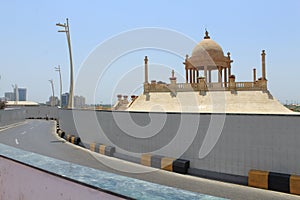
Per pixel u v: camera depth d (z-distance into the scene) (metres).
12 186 2.55
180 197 1.45
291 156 6.86
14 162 2.53
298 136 6.79
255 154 7.41
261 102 21.59
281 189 6.62
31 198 2.24
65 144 16.25
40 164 2.29
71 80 24.22
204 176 8.23
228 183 7.50
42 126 35.16
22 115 49.59
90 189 1.67
